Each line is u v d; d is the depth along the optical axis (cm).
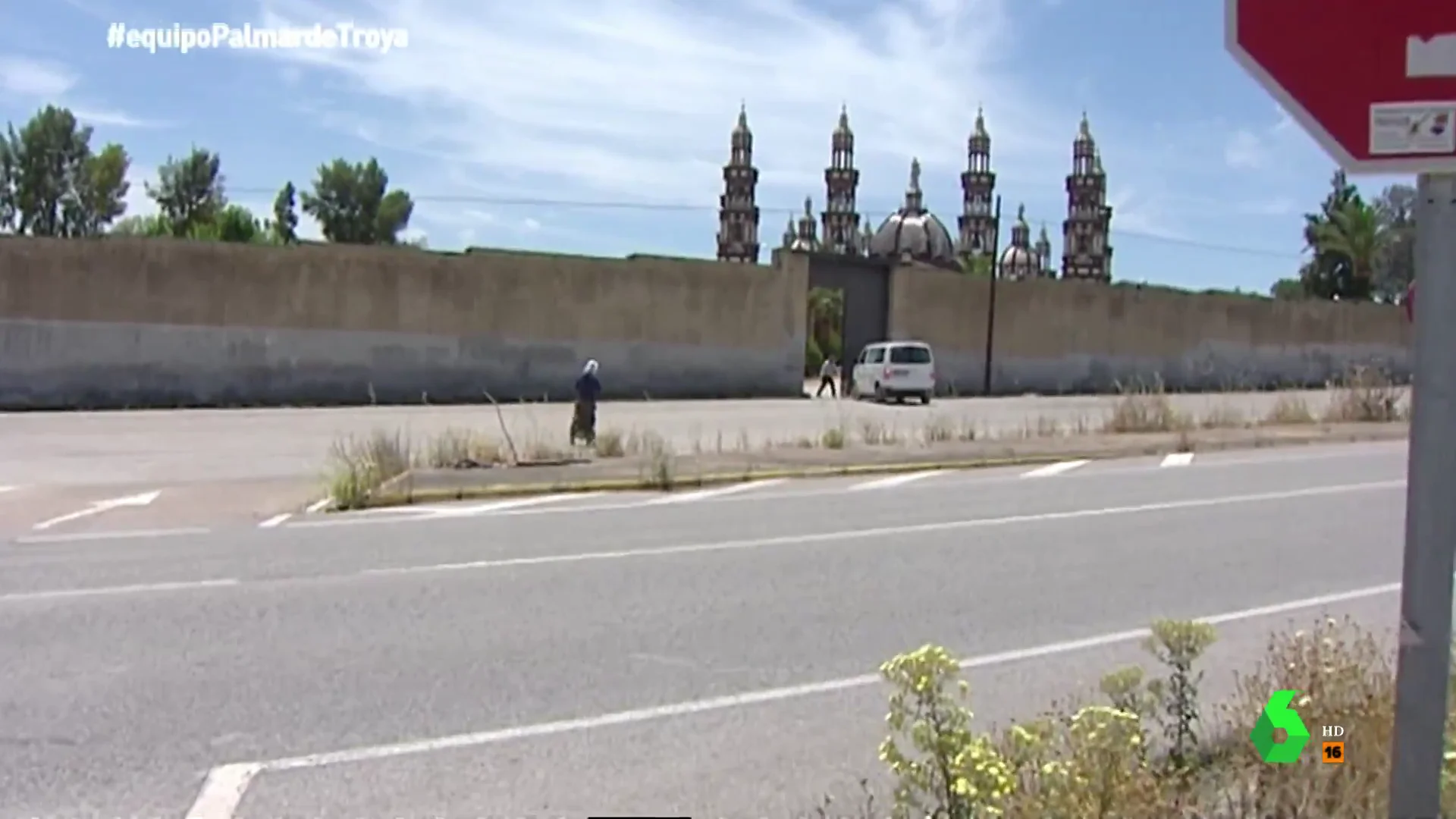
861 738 575
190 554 1056
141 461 1878
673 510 1384
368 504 1423
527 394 3534
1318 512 1398
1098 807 376
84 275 3044
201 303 3156
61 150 5641
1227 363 4734
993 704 631
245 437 2286
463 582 928
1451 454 207
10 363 2991
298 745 552
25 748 542
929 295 4200
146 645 721
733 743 566
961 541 1161
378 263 3344
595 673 679
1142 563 1058
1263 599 909
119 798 487
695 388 3769
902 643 761
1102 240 9512
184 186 6006
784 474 1750
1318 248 6262
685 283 3744
